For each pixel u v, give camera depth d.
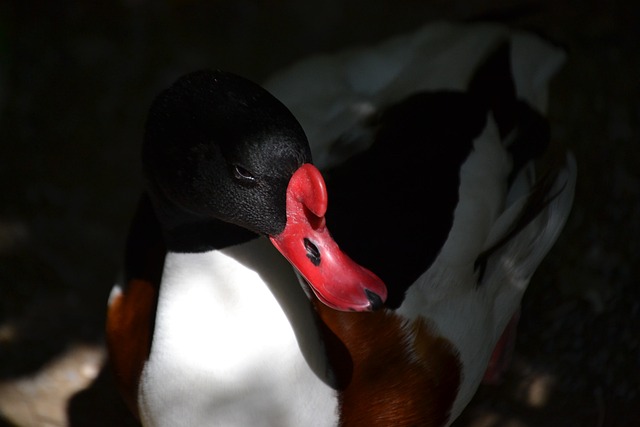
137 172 6.17
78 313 5.50
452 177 4.27
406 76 4.77
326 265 3.33
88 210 5.99
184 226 3.53
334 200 4.16
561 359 5.18
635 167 5.87
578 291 5.44
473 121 4.50
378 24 6.78
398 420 4.01
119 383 4.18
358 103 4.66
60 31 6.84
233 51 6.73
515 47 5.04
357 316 3.88
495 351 5.05
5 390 5.10
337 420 3.86
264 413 3.71
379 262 4.00
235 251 3.54
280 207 3.32
